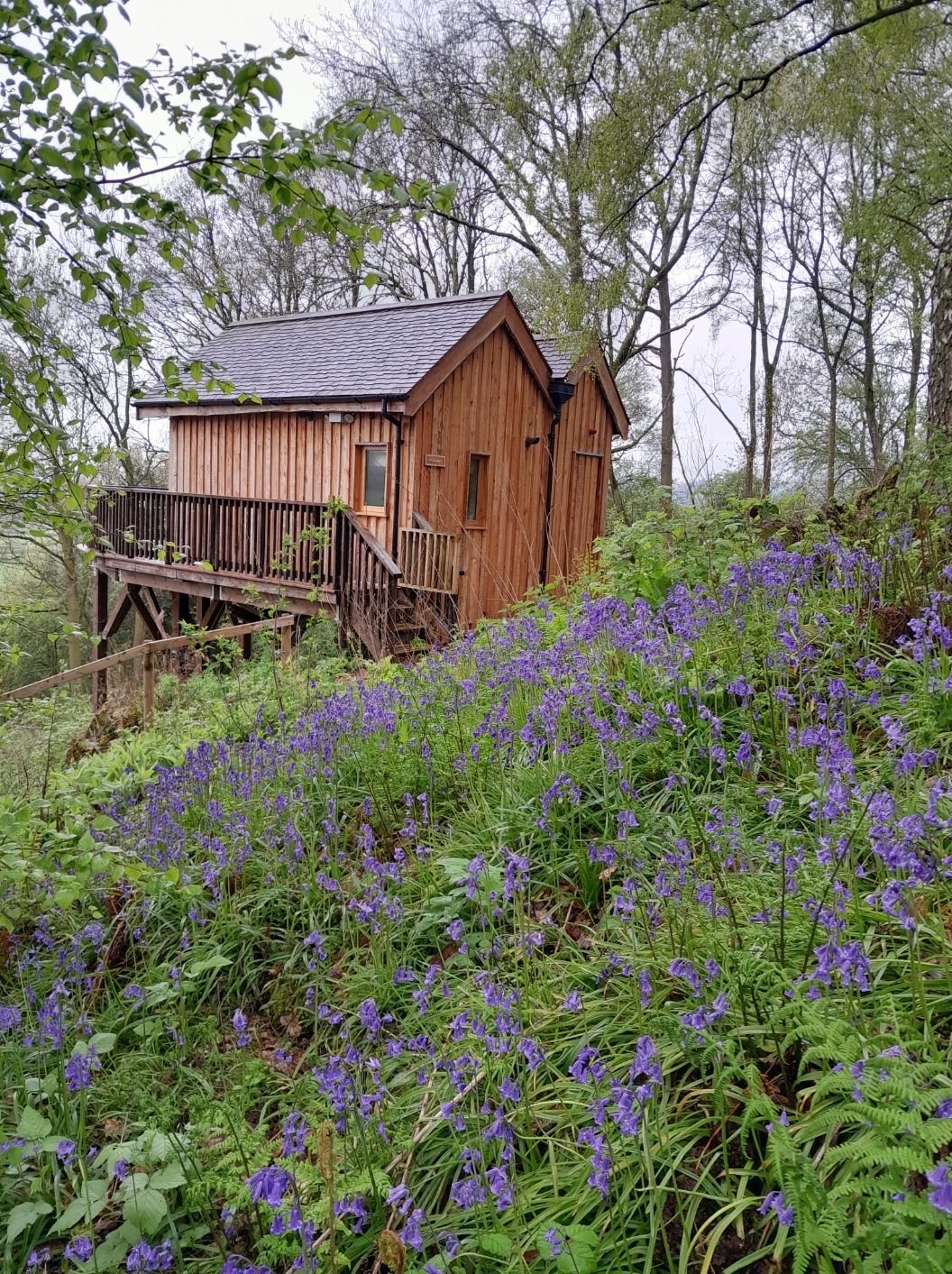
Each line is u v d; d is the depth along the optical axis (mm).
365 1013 2592
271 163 3268
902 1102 1813
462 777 4723
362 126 3324
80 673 8086
